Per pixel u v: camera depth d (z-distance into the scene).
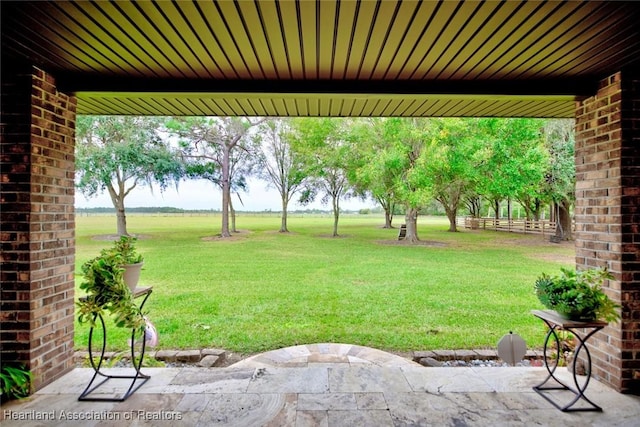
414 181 10.80
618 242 2.38
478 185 12.12
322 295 5.49
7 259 2.27
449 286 6.06
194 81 2.58
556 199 11.96
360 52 2.14
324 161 14.16
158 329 4.01
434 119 10.45
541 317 2.32
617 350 2.38
